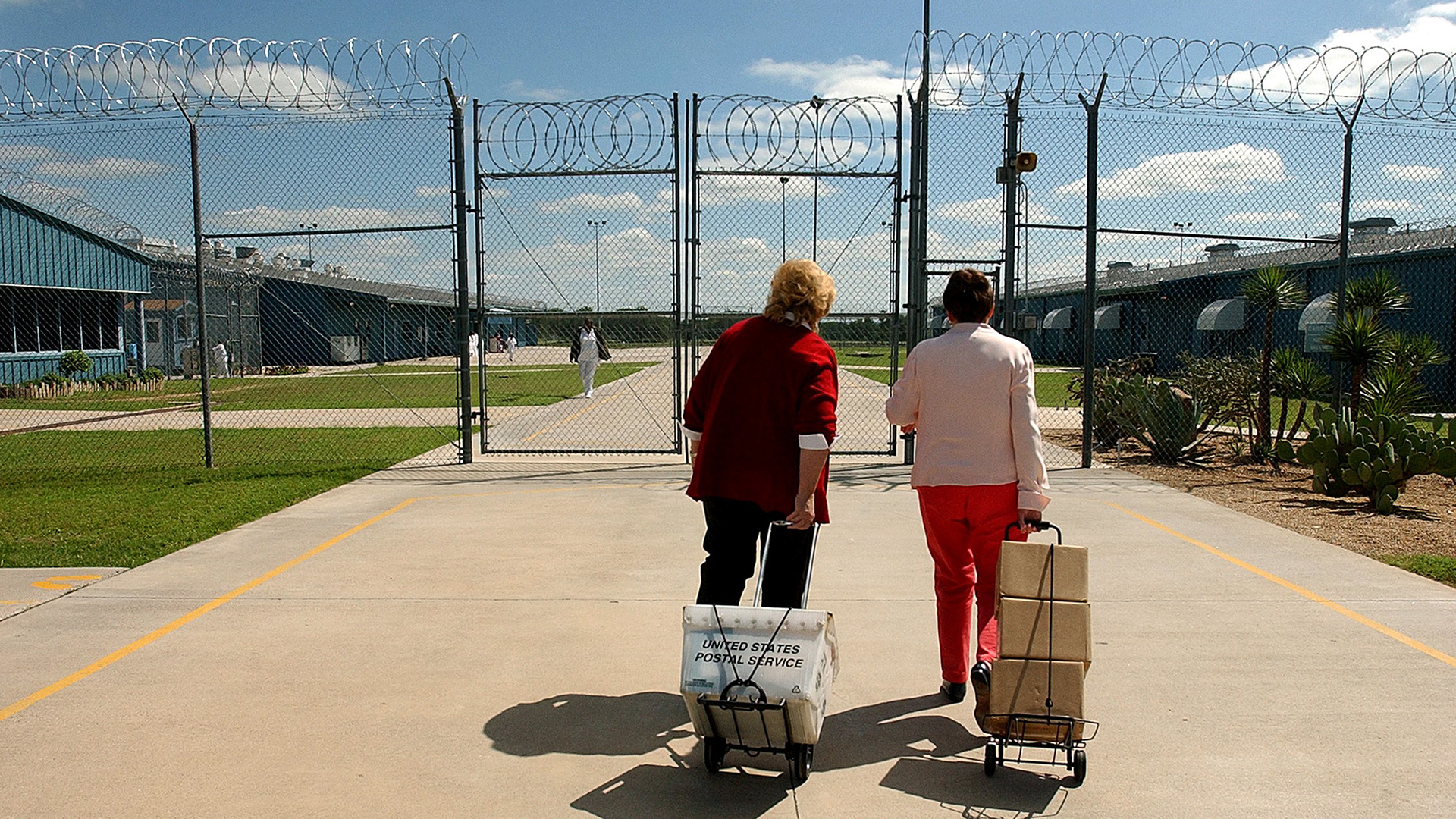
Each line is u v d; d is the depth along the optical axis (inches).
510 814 130.1
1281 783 137.6
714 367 162.1
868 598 228.8
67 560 260.4
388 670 181.3
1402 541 284.8
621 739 153.0
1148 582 239.8
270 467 435.2
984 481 156.9
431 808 131.1
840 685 176.6
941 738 154.5
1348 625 206.2
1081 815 129.6
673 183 417.4
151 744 149.8
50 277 962.1
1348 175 412.8
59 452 507.2
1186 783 137.6
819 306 158.2
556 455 475.2
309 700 167.2
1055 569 138.3
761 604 151.9
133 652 190.2
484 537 291.4
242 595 229.5
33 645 194.4
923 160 416.5
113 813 129.0
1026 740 138.3
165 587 235.8
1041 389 949.8
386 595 230.4
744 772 143.0
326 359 1565.0
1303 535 292.0
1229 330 892.0
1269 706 163.9
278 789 135.8
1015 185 406.3
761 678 133.8
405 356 1974.7
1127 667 182.1
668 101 410.3
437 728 156.3
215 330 1374.3
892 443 445.4
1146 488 373.4
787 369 154.6
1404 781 137.7
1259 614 213.6
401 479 399.5
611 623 209.3
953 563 163.6
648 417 682.8
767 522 157.6
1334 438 348.8
